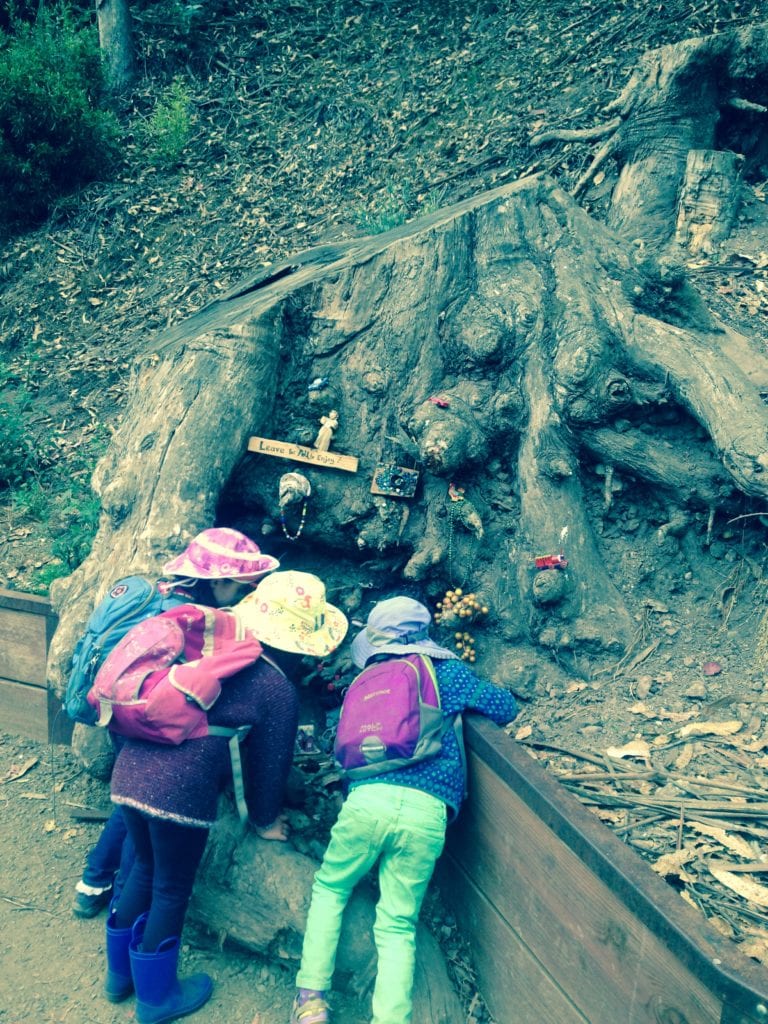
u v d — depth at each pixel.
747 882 2.48
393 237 4.77
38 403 7.05
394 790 2.74
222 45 11.15
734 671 3.60
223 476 4.09
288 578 3.17
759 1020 1.83
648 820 2.78
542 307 4.20
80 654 3.04
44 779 4.04
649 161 6.31
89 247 8.75
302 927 2.96
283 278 5.04
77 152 9.28
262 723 2.87
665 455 3.99
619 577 4.06
